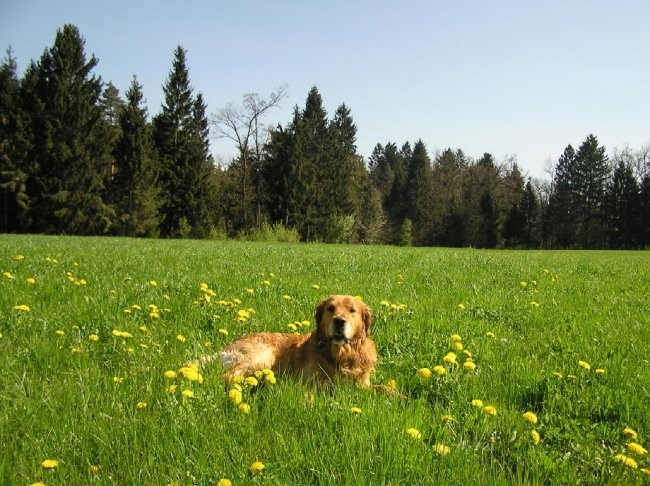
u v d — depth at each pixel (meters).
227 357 5.16
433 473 2.96
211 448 3.21
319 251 22.39
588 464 3.33
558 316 7.93
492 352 5.74
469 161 97.88
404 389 4.78
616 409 4.23
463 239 78.00
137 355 5.14
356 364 5.11
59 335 5.60
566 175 84.62
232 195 64.75
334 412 3.74
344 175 75.44
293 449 3.20
